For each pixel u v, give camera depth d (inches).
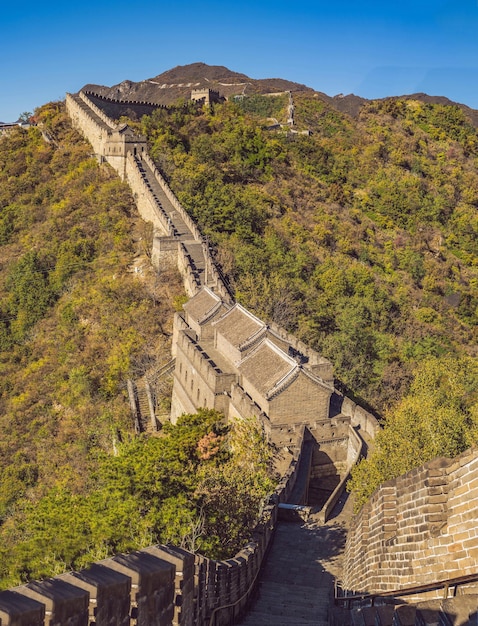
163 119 5462.6
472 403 1926.7
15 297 3767.2
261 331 2170.3
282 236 4252.0
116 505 1093.1
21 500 2372.0
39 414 2918.3
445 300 4537.4
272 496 1503.4
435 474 580.7
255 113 7504.9
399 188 5885.8
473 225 5649.6
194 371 2361.0
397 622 460.8
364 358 3046.3
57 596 448.8
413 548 598.9
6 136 5398.6
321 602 1104.8
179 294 3262.8
